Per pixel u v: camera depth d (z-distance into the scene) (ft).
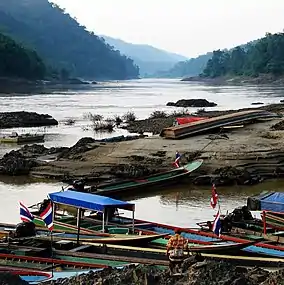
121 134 261.24
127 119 318.04
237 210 113.19
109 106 415.03
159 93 601.21
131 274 60.80
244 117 232.94
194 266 59.77
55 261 78.54
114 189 143.74
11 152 193.47
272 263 80.89
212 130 214.07
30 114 309.22
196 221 120.67
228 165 167.63
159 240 96.27
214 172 162.91
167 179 154.81
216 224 99.60
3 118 298.35
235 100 471.21
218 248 86.79
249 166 167.63
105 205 102.22
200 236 100.68
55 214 111.75
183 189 153.07
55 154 192.75
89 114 339.57
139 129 273.75
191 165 165.07
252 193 147.54
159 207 133.80
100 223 110.11
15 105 404.98
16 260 79.82
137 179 152.56
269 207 106.93
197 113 323.78
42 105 412.36
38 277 70.28
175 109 381.81
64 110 376.27
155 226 109.09
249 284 57.06
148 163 171.83
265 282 57.72
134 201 140.36
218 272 58.03
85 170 167.22
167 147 186.60
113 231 105.60
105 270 65.98
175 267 64.64
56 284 64.18
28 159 179.73
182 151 180.55
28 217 94.48
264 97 508.12
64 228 106.93
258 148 178.60
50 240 86.89
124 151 183.62
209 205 135.23
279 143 184.14
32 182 160.45
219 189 152.76
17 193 147.13
